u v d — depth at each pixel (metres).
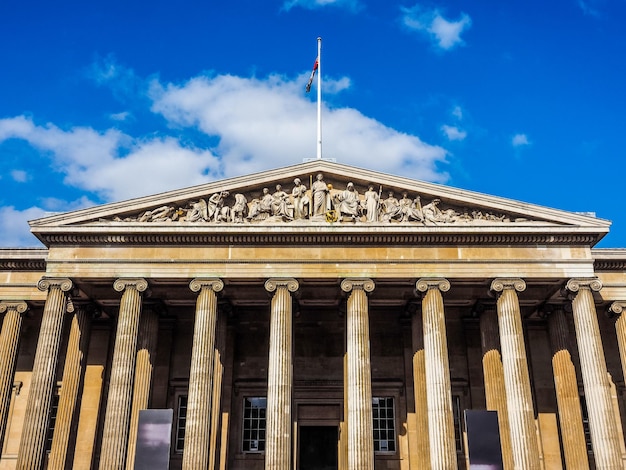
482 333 46.62
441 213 44.12
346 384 44.59
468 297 46.91
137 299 42.09
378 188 44.69
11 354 46.72
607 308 47.72
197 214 43.75
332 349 51.44
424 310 42.28
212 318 41.75
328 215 43.59
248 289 46.19
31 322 51.22
